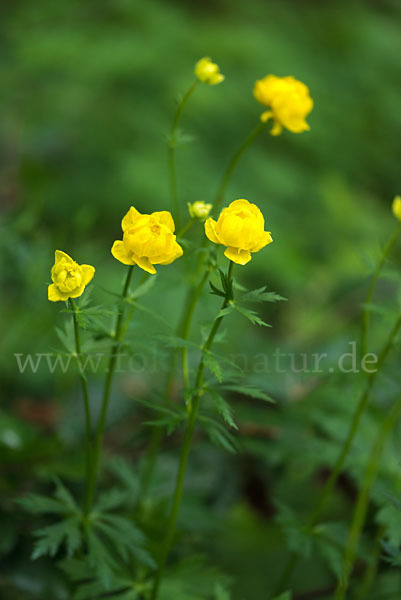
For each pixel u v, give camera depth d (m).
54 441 0.94
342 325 1.34
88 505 0.84
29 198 1.51
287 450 0.95
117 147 1.75
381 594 0.92
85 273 0.76
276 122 0.88
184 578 0.88
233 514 1.01
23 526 0.92
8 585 0.89
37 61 1.80
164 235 0.75
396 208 0.85
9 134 1.95
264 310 1.46
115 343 0.79
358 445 0.94
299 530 0.87
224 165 1.78
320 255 1.69
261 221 0.75
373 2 2.51
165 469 1.00
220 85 1.78
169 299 1.20
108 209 1.63
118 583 0.86
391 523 0.85
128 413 1.09
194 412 0.79
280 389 1.04
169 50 1.79
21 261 1.10
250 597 0.95
